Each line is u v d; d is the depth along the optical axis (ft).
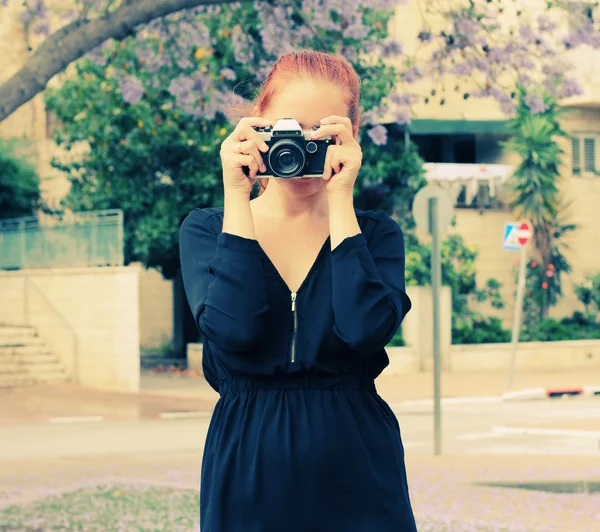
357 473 7.82
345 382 8.00
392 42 40.83
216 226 8.57
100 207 78.23
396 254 8.40
